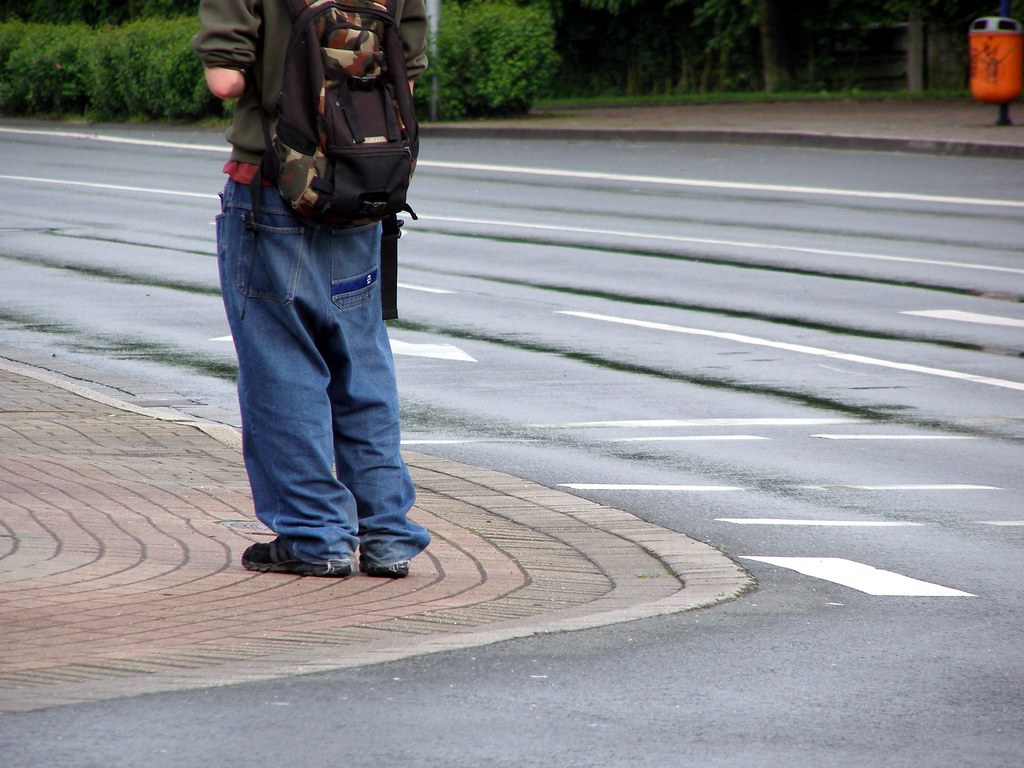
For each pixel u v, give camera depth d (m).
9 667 16.08
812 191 74.56
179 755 13.81
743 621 19.19
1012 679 16.88
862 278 52.38
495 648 17.50
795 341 42.34
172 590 19.48
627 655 17.42
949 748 14.55
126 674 15.98
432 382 37.34
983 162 83.44
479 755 14.01
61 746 13.93
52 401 33.34
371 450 20.69
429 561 21.88
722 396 35.78
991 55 95.31
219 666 16.38
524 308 47.69
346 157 18.86
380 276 20.59
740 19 149.62
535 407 34.66
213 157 99.06
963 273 52.94
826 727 15.09
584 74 164.25
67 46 138.38
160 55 127.62
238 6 18.75
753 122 107.00
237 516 23.86
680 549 23.19
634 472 28.80
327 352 20.48
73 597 18.88
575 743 14.41
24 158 99.06
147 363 39.38
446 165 90.06
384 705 15.35
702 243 60.44
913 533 24.50
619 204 72.19
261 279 19.75
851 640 18.39
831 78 148.50
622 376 38.06
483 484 27.36
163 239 63.69
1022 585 21.39
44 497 24.33
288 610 18.80
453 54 117.31
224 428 30.94
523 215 69.25
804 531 24.66
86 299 49.47
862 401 35.19
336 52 18.88
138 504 24.28
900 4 138.12
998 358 40.00
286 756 13.86
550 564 22.09
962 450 30.62
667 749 14.31
